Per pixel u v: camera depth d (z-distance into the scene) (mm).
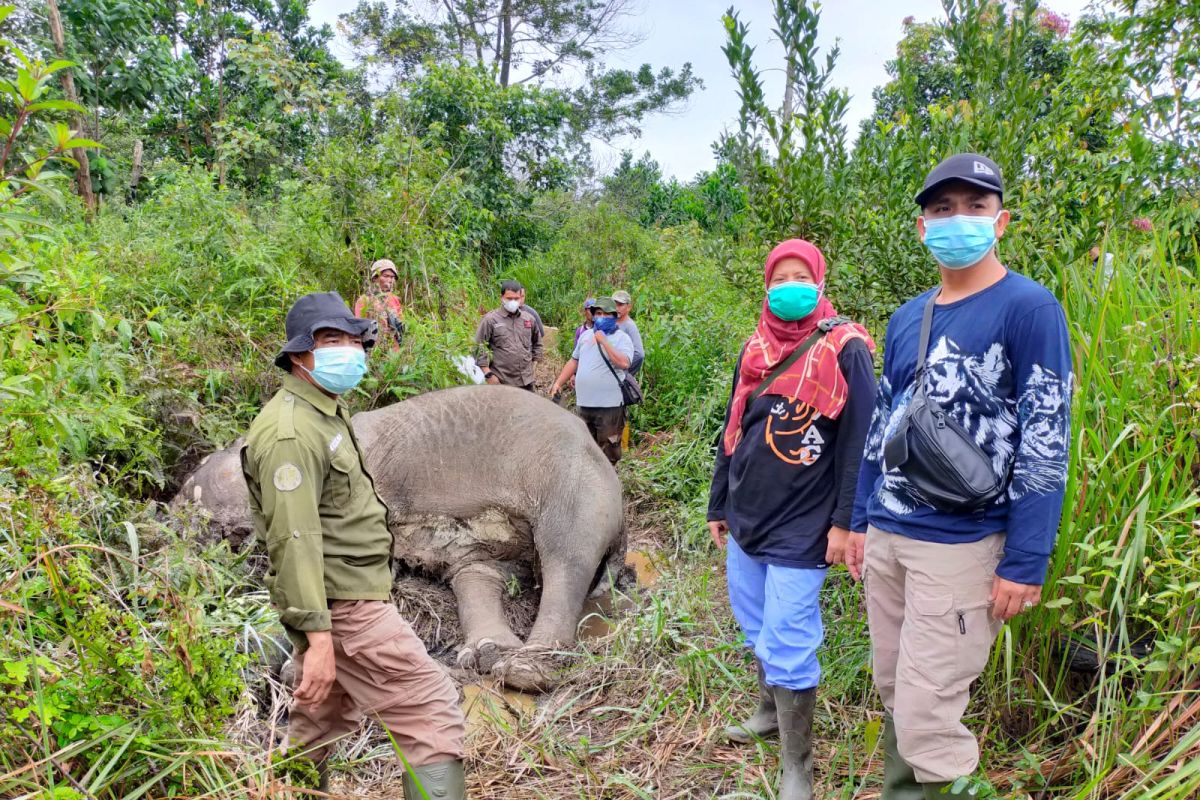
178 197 7660
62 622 2809
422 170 10062
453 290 9812
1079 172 4332
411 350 6820
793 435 3006
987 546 2426
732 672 3879
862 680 3662
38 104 2301
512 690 4012
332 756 3211
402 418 5332
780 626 2982
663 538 6203
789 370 3037
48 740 2332
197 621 2672
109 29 9891
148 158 17547
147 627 2762
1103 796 2658
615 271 13273
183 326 5953
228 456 5016
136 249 6891
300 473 2521
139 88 10594
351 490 2678
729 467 3414
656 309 10383
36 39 8656
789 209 4676
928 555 2461
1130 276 3744
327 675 2502
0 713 2383
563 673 4094
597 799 3127
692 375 8281
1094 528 2984
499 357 7859
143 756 2549
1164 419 3055
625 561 5652
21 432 2734
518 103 16109
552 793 3186
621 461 7453
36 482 2643
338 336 2662
